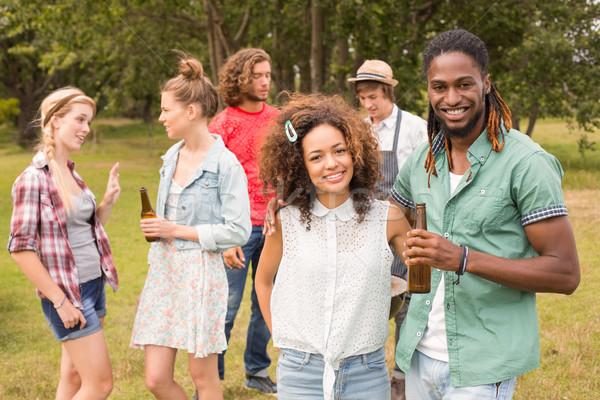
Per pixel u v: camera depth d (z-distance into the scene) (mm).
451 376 1999
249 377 3623
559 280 1830
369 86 3398
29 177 2580
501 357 1939
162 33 15961
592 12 12688
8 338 4562
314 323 2043
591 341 4105
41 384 3713
